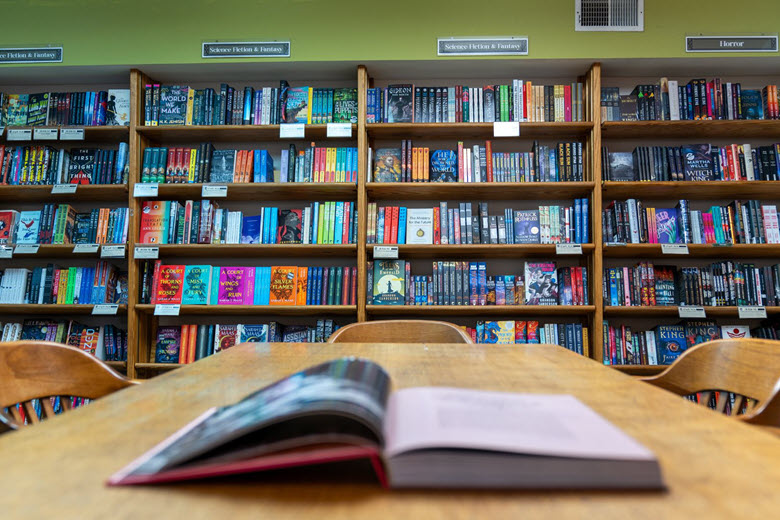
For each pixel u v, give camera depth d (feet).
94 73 10.26
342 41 9.71
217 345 9.81
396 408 1.76
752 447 1.69
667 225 9.51
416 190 10.05
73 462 1.56
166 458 1.49
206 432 1.53
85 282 9.96
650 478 1.33
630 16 9.46
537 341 9.57
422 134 10.32
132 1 9.91
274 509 1.24
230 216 9.94
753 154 9.55
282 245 9.65
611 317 10.44
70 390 3.79
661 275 9.58
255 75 10.43
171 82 10.77
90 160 10.12
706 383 4.09
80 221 10.23
